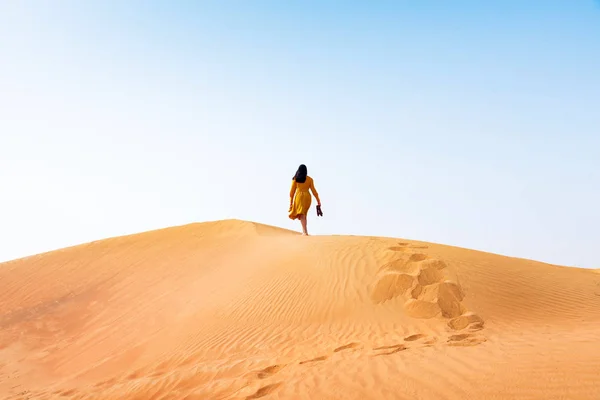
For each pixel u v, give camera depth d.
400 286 9.74
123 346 10.55
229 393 6.09
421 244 12.41
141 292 14.59
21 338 12.46
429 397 4.58
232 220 22.50
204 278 14.23
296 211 16.28
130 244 20.86
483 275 10.35
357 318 9.12
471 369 5.25
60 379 9.41
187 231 21.78
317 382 5.65
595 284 10.96
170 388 7.00
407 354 6.46
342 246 12.70
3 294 16.48
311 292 10.53
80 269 18.25
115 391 7.49
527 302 9.41
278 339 8.82
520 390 4.35
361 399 4.83
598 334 6.62
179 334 10.28
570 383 4.31
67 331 12.76
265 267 12.98
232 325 10.02
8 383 9.52
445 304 9.06
